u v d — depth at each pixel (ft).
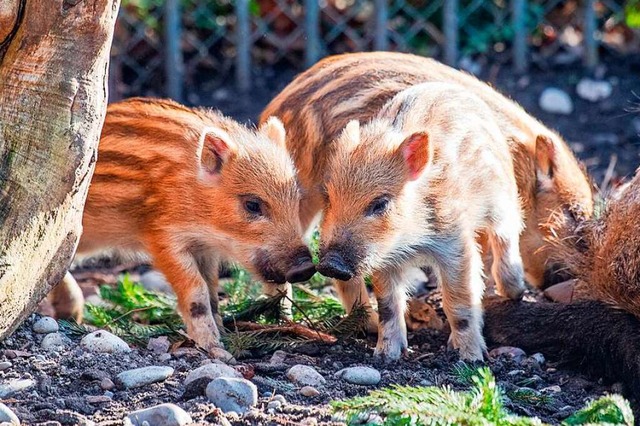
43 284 26.25
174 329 31.60
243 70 52.85
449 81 36.22
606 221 32.37
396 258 30.19
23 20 24.44
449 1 52.90
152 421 22.97
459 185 31.09
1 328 25.61
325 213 30.60
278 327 31.37
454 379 28.07
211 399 24.48
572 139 49.49
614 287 29.84
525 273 37.14
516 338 31.45
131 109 33.63
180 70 52.60
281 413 24.03
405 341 30.42
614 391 28.45
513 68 54.03
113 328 31.42
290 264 30.86
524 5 53.57
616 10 55.52
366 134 30.78
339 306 33.53
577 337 30.09
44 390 25.08
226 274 40.57
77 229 26.68
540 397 26.76
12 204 24.85
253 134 33.04
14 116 24.85
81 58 24.93
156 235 31.89
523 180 36.27
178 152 32.22
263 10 54.65
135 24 52.34
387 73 35.42
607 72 53.52
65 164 25.31
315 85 35.96
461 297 30.53
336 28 54.70
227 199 31.53
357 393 26.35
